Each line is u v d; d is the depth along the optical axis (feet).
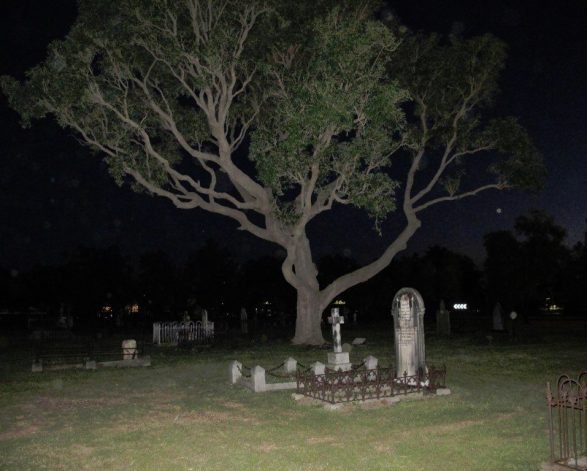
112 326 197.06
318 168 95.09
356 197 89.76
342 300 238.89
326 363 77.00
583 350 89.51
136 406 50.01
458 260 240.94
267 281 225.97
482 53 108.47
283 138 93.86
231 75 95.91
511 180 110.22
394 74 111.24
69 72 89.92
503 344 102.73
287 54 103.09
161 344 116.88
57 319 200.95
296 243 106.32
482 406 46.26
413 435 37.91
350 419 42.93
